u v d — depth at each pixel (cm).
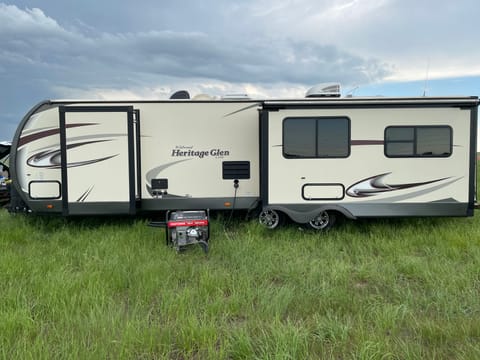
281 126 579
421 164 585
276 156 582
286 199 588
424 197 588
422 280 413
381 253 501
